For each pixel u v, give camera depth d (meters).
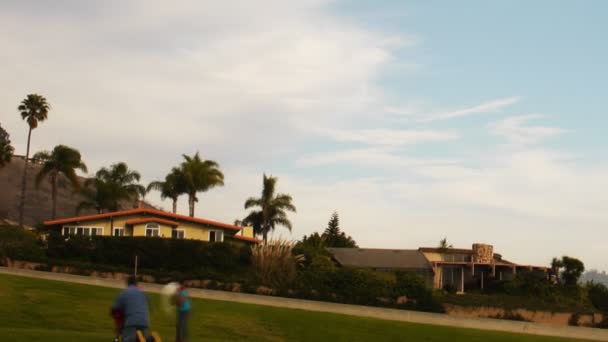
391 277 60.16
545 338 43.81
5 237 61.06
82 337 22.92
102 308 36.00
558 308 62.75
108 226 66.06
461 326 49.50
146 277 57.22
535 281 68.50
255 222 88.12
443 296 60.66
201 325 34.50
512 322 50.00
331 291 57.91
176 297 20.17
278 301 50.19
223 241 67.75
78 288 42.28
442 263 72.75
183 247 60.19
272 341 33.59
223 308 40.53
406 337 37.91
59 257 58.97
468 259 75.75
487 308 60.03
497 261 78.19
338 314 44.69
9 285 39.59
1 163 89.88
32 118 90.50
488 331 44.66
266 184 88.00
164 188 86.69
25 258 57.16
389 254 75.38
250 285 56.94
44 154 85.62
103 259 59.38
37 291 38.72
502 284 70.88
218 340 27.80
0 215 122.12
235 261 61.34
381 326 40.56
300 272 59.72
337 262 71.50
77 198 144.25
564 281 74.94
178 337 20.33
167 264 59.69
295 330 36.72
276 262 59.03
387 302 57.88
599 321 62.59
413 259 73.44
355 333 37.53
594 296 71.38
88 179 93.38
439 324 48.00
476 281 73.50
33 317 31.83
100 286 45.53
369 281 58.56
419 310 58.00
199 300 43.75
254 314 39.50
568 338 46.03
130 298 15.80
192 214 86.69
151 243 59.97
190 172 86.12
